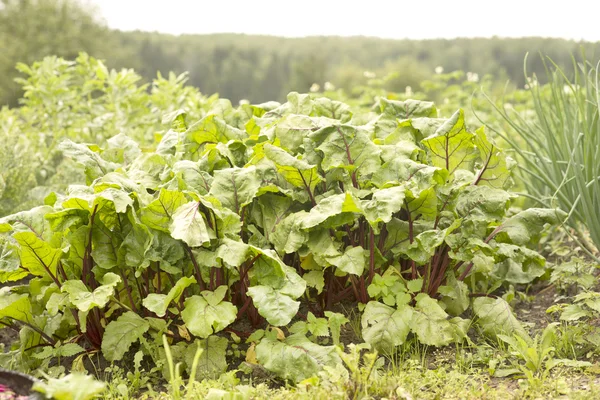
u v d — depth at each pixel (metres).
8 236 3.17
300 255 3.16
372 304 3.15
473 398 2.56
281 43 30.78
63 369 3.09
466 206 3.38
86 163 3.36
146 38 29.11
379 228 3.46
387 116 3.93
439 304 3.43
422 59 25.98
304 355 2.82
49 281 3.16
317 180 3.22
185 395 2.57
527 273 4.02
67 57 25.36
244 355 3.17
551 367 2.82
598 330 3.22
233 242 2.91
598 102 3.77
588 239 4.44
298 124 3.49
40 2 25.20
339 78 18.02
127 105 6.75
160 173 3.54
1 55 22.64
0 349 3.60
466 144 3.38
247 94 29.28
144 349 3.15
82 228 3.06
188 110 6.42
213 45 30.11
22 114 7.03
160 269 3.19
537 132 4.96
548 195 4.45
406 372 2.89
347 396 2.46
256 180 3.20
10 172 4.89
